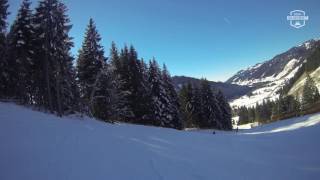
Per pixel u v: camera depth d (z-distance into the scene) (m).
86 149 12.47
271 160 13.07
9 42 31.66
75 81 36.56
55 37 32.38
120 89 44.34
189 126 65.62
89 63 38.50
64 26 33.00
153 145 15.72
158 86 49.06
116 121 40.38
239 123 154.50
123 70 45.31
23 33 32.28
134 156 12.14
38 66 33.31
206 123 64.81
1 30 30.95
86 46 38.72
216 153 14.87
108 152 12.34
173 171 10.31
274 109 105.50
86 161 10.61
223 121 70.69
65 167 9.72
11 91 32.44
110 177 9.10
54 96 34.47
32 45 32.66
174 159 12.33
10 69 31.81
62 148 12.23
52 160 10.38
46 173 9.08
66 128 18.42
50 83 33.75
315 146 14.60
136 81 45.28
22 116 21.22
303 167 11.36
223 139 21.83
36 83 34.38
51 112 31.78
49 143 12.91
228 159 13.30
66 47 34.12
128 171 9.87
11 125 16.16
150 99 46.19
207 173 10.41
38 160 10.27
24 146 11.86
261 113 129.38
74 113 35.09
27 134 14.26
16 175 8.80
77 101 36.38
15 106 28.00
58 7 32.72
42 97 34.78
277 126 46.25
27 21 32.62
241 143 19.19
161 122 46.81
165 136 22.08
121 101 41.44
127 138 17.47
